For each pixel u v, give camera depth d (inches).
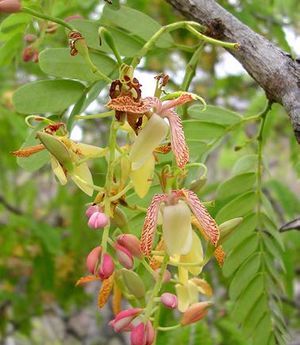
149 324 8.5
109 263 8.2
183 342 13.4
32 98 9.8
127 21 10.2
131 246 8.4
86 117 8.4
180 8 9.4
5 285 25.1
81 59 9.8
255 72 9.0
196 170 11.1
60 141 8.3
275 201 20.6
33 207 25.6
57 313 32.8
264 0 16.8
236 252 11.5
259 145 11.8
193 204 8.1
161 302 8.7
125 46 10.2
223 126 11.4
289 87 8.8
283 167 30.0
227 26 9.2
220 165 28.4
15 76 21.1
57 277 24.3
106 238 8.3
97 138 25.5
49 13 11.4
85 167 8.5
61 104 9.9
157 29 10.3
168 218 8.1
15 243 23.2
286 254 17.3
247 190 11.8
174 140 8.1
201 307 9.1
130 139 8.4
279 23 16.8
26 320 26.8
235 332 15.5
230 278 11.8
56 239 22.3
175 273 9.7
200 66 22.8
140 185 8.3
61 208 24.9
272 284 11.6
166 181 8.4
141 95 8.2
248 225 11.5
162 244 8.6
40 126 9.9
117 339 31.4
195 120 11.3
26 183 26.2
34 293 24.6
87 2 17.3
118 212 8.6
